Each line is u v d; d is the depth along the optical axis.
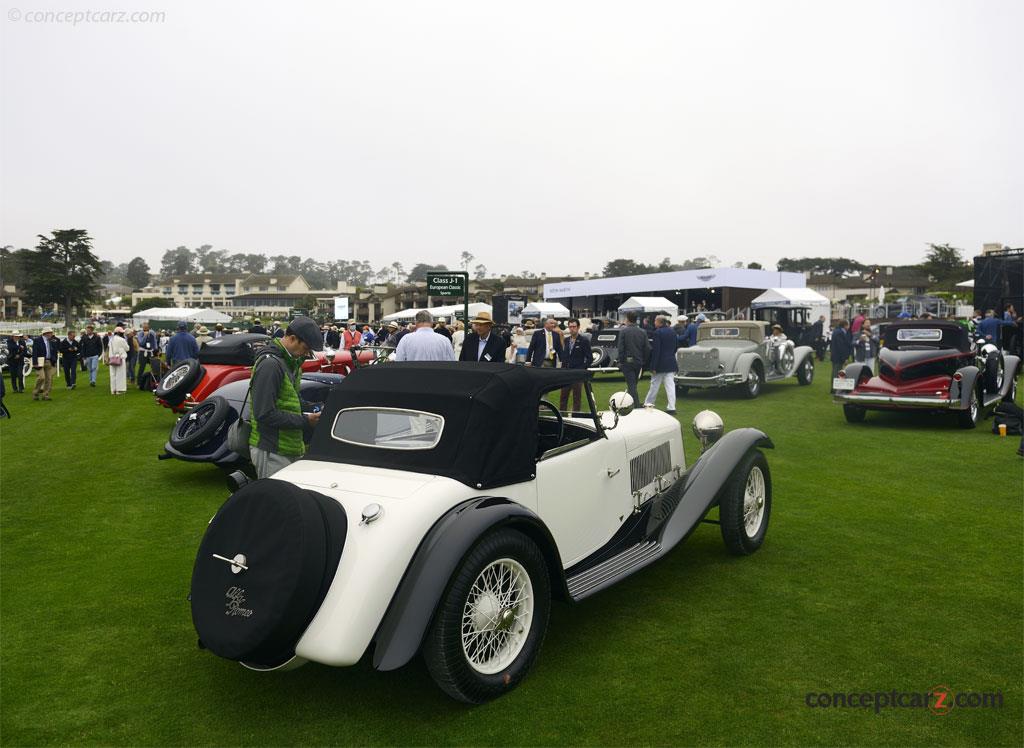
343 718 3.22
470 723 3.16
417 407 3.64
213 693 3.47
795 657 3.71
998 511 6.32
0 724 3.21
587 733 3.06
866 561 5.11
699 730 3.07
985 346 11.75
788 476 7.73
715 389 16.73
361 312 94.38
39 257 101.31
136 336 20.55
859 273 109.62
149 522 6.43
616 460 4.62
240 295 128.62
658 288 44.94
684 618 4.20
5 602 4.62
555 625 4.14
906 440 9.84
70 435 11.18
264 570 2.97
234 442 6.36
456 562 3.06
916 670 3.56
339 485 3.48
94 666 3.76
